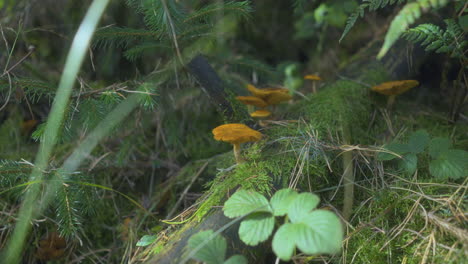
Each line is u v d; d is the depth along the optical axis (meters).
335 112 2.78
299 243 1.44
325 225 1.45
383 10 3.22
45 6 3.38
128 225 2.68
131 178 3.06
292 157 2.32
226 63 3.26
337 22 3.37
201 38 2.30
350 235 1.99
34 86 2.17
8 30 2.84
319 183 2.29
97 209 2.72
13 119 3.29
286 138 2.45
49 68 3.30
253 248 1.89
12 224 2.45
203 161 3.01
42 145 1.94
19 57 3.06
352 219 2.13
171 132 3.19
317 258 1.94
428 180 2.15
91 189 2.29
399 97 3.17
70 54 1.60
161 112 3.16
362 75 3.19
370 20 3.46
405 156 2.21
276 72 3.27
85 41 1.59
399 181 2.22
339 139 2.60
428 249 1.76
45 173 2.04
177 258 1.76
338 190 2.32
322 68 3.87
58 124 1.97
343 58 3.88
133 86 2.62
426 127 2.86
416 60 3.01
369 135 2.80
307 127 2.56
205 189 2.83
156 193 2.95
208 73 2.45
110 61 3.14
